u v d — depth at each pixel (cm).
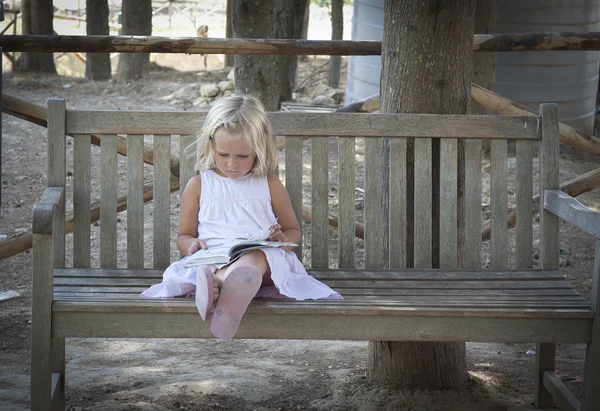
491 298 285
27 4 1449
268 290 282
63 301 266
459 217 338
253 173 303
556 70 996
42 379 266
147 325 267
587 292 523
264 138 293
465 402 332
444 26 323
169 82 1420
